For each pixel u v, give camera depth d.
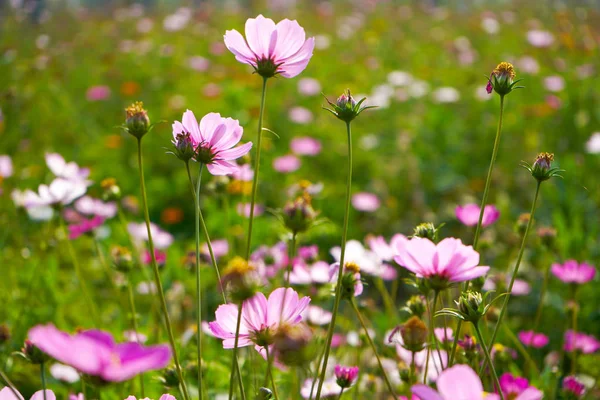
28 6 6.05
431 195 3.58
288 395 1.74
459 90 4.93
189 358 1.82
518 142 3.97
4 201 2.89
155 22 7.15
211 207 3.00
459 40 5.92
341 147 3.90
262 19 1.46
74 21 7.14
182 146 1.43
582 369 1.93
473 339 1.58
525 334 1.91
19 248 2.46
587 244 2.65
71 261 2.55
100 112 4.59
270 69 1.46
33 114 4.17
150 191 3.50
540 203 3.22
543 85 4.70
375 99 4.45
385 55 5.84
